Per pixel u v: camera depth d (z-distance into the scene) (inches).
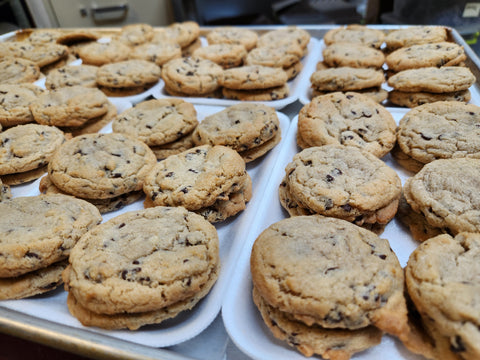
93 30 20.7
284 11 25.6
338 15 23.6
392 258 6.8
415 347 5.9
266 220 9.0
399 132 10.5
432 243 6.8
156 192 9.1
